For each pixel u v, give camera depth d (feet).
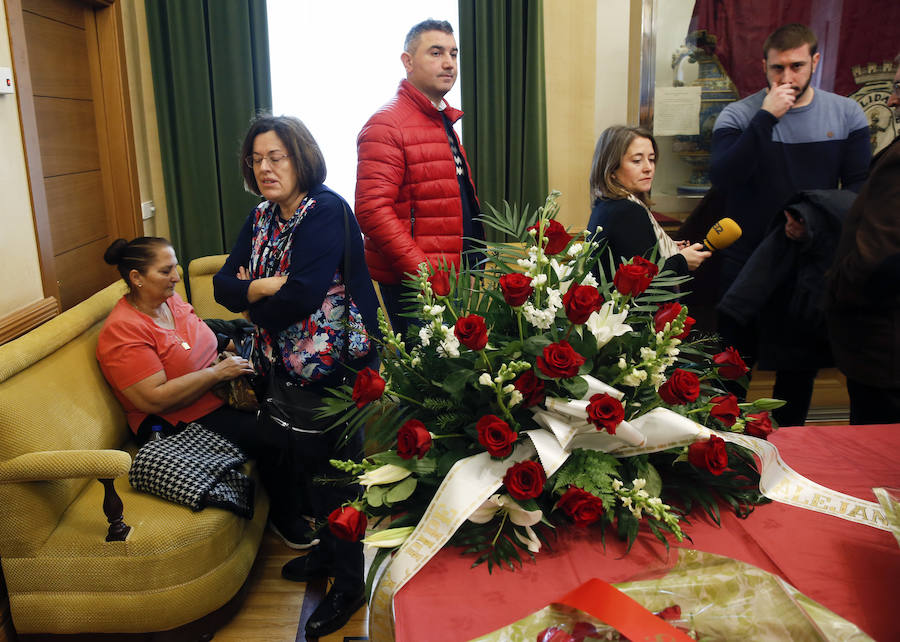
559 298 4.05
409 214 8.83
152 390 7.43
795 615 2.99
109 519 6.27
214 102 11.78
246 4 11.43
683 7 10.66
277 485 8.32
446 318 4.45
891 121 10.68
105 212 11.17
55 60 9.52
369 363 6.97
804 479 4.50
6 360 6.45
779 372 10.02
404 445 3.78
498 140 12.10
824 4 10.41
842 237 6.89
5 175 7.34
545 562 3.85
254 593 7.72
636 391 4.16
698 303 10.93
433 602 3.55
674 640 2.84
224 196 12.10
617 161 7.45
